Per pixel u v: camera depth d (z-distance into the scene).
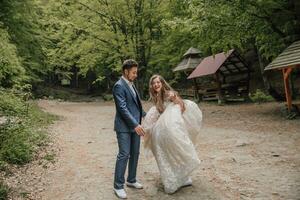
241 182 5.68
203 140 9.42
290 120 11.38
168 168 5.37
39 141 9.34
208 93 20.97
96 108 22.20
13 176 6.53
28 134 9.12
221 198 5.05
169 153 5.36
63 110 21.09
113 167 7.17
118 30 27.31
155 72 30.64
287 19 14.34
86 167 7.23
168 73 30.70
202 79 27.02
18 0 22.92
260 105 16.70
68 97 37.72
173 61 28.39
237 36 14.88
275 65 12.11
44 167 7.22
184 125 5.39
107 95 34.69
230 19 14.18
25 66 24.19
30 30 25.16
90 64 28.03
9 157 7.29
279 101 17.95
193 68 23.03
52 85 44.50
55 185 6.12
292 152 7.29
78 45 26.94
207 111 16.50
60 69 43.00
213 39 15.18
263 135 9.33
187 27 14.12
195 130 5.68
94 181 6.24
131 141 5.62
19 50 23.17
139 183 5.77
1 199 5.31
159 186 5.78
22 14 23.11
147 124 5.70
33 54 25.95
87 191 5.73
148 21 27.56
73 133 11.70
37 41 26.45
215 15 13.52
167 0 24.41
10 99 12.20
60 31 27.02
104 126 13.32
